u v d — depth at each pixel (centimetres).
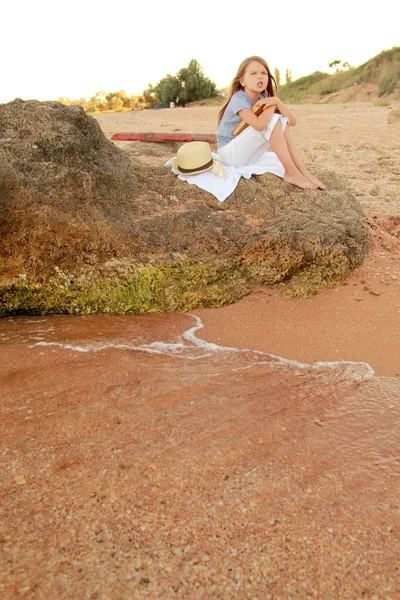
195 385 250
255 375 262
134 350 282
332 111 1418
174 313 333
